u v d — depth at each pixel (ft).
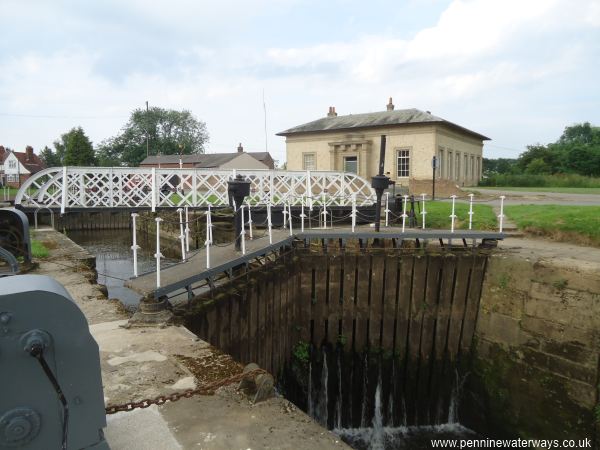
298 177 54.70
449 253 34.17
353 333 35.53
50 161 276.82
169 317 18.65
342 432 33.88
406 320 34.94
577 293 27.27
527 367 29.55
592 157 160.56
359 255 34.99
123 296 37.47
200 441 10.51
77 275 26.58
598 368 26.04
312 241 38.73
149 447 10.23
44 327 7.34
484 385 32.27
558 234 37.86
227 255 26.68
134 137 237.04
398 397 35.29
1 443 7.20
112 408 10.04
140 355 15.01
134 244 21.88
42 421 7.50
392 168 103.04
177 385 13.01
